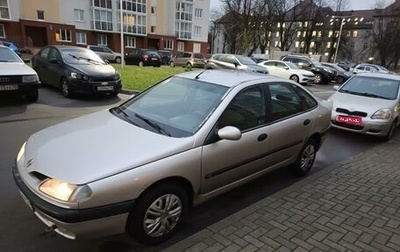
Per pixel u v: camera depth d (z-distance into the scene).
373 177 4.82
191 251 2.79
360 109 7.00
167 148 2.77
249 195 4.00
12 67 7.71
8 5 31.03
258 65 17.75
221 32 64.94
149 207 2.70
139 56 24.08
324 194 4.11
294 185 4.36
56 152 2.69
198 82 3.75
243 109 3.47
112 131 3.05
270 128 3.72
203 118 3.16
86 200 2.32
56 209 2.32
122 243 2.85
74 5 35.94
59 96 9.34
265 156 3.76
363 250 2.95
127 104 3.87
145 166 2.59
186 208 3.05
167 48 45.44
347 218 3.52
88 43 38.06
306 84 19.91
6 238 2.80
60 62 9.45
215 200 3.81
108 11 38.34
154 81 12.77
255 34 41.41
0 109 7.39
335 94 8.01
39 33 34.56
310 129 4.43
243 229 3.17
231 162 3.29
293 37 58.38
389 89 7.74
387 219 3.55
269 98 3.82
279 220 3.39
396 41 56.09
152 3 43.16
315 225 3.33
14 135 5.57
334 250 2.92
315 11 52.62
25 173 2.65
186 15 46.56
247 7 40.47
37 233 2.90
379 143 6.98
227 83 3.61
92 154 2.62
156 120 3.31
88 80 8.91
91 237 2.45
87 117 3.58
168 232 2.91
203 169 3.01
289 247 2.92
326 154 5.94
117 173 2.46
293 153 4.30
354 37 73.94
